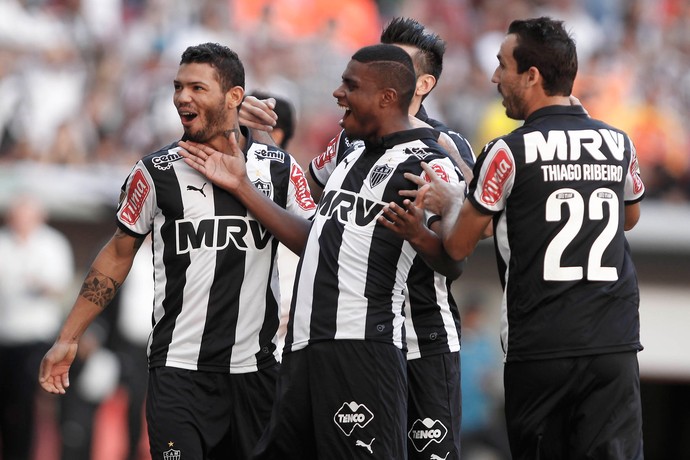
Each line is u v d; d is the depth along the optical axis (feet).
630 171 53.01
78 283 111.86
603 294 50.44
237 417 53.93
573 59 51.78
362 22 141.38
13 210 106.22
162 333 54.03
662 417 130.31
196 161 52.85
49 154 116.88
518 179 50.62
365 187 52.19
